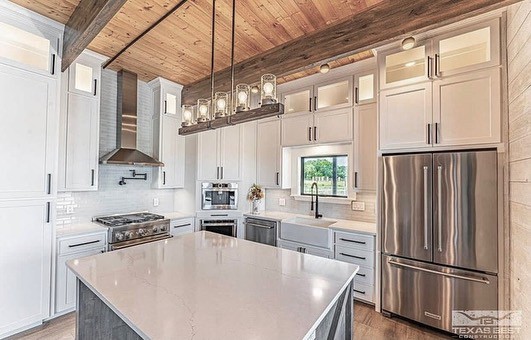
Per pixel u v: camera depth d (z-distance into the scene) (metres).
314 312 1.13
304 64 2.59
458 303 2.30
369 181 3.20
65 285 2.63
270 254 1.95
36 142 2.42
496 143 2.18
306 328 1.01
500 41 2.18
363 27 2.18
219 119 2.01
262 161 4.31
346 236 3.09
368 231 2.94
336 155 3.82
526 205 1.79
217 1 2.08
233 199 4.18
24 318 2.34
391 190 2.69
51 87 2.52
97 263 1.71
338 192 3.82
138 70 3.53
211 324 1.02
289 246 3.56
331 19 2.30
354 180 3.33
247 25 2.40
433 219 2.43
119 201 3.65
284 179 4.12
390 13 2.05
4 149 2.23
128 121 3.53
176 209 4.30
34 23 2.38
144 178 3.93
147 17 2.34
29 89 2.38
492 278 2.16
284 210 4.34
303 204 4.12
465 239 2.28
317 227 3.30
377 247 2.80
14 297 2.29
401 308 2.61
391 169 2.69
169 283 1.41
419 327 2.52
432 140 2.49
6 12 2.23
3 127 2.23
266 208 4.51
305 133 3.79
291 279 1.49
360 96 3.38
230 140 4.20
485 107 2.23
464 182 2.29
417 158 2.53
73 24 2.34
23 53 2.44
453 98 2.39
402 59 2.81
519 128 1.90
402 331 2.46
